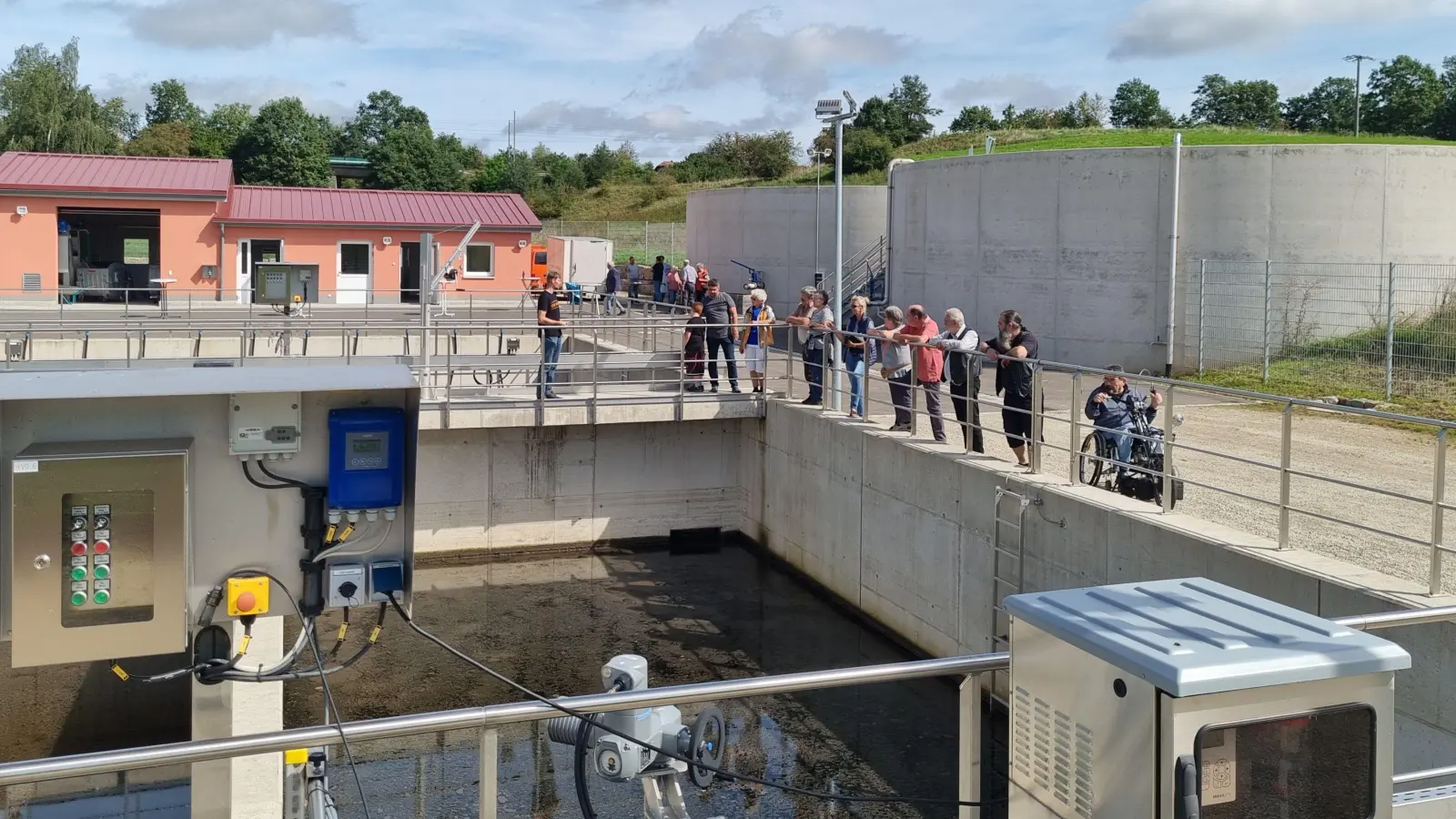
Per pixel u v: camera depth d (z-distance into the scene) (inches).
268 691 310.2
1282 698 122.4
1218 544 376.2
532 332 1029.2
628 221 2687.0
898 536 575.8
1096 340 912.9
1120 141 1263.5
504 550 727.7
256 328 845.2
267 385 173.6
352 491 181.5
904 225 1082.1
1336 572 341.4
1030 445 492.7
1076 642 131.8
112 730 382.9
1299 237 847.7
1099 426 463.2
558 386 720.3
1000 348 512.1
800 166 3075.8
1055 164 922.7
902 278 1088.2
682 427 757.3
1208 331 863.1
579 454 737.6
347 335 932.0
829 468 647.8
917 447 557.6
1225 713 120.0
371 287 1428.4
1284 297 846.5
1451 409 672.4
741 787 304.3
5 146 2454.5
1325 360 805.9
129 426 174.4
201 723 179.9
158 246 1482.5
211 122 3147.1
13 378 169.8
